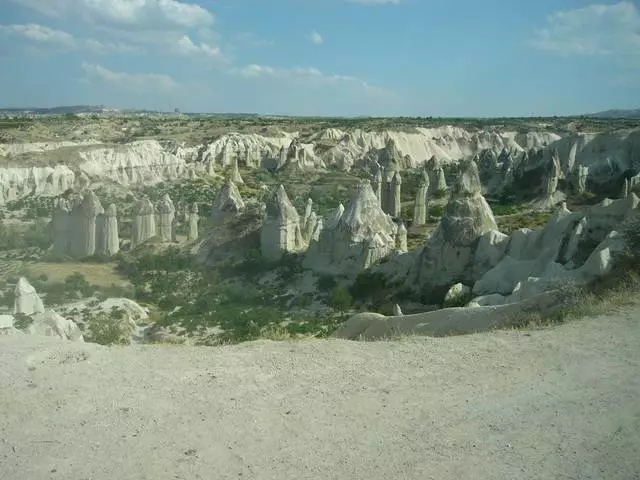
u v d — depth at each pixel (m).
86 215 54.12
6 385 10.72
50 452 8.53
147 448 8.64
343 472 8.03
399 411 9.88
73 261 53.22
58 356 12.29
